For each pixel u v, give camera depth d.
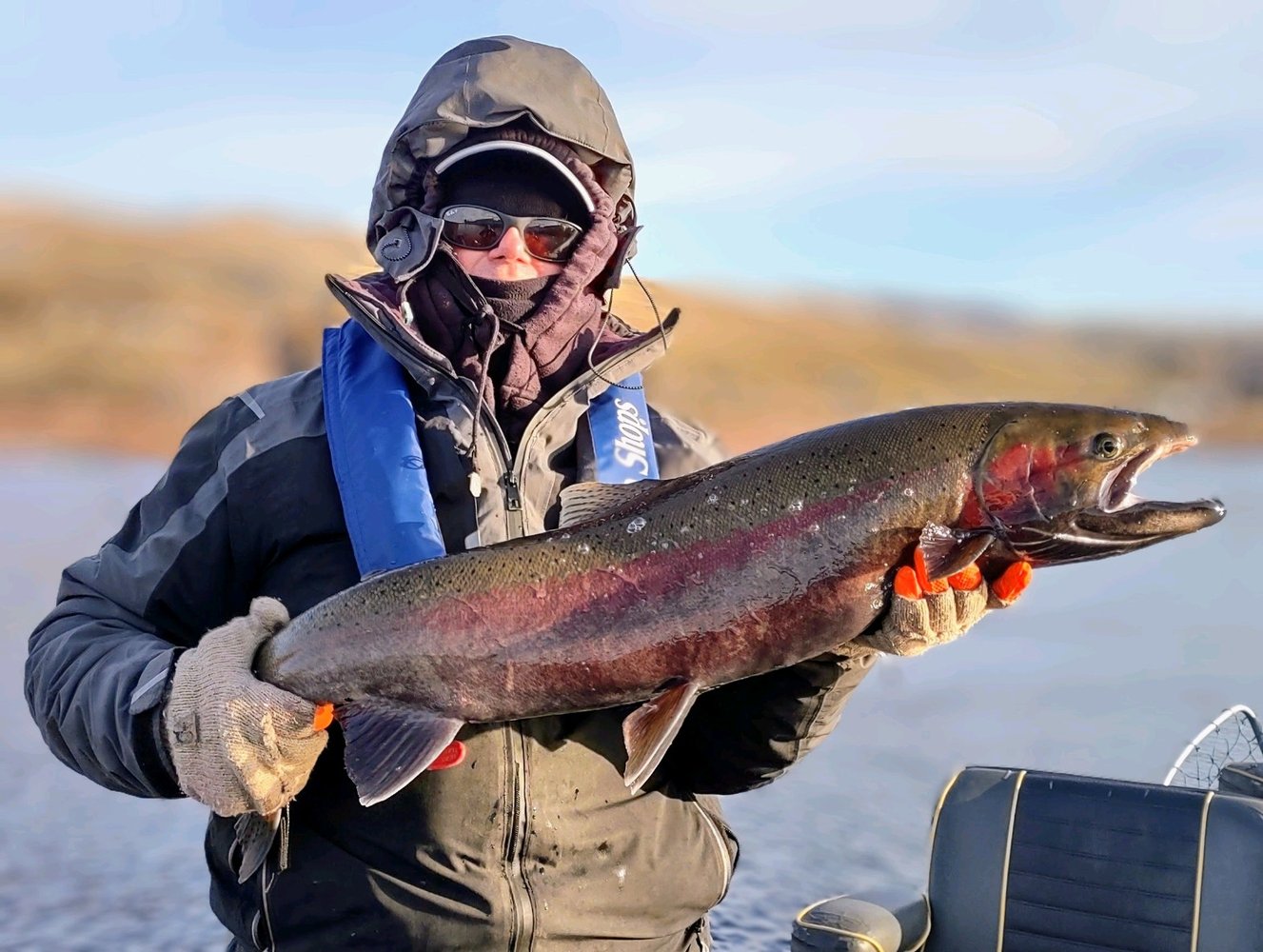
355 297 1.19
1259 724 1.65
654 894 1.17
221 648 1.07
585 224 1.31
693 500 1.12
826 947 1.43
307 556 1.18
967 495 1.08
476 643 1.09
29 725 3.13
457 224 1.26
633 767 1.07
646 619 1.09
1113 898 1.41
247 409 1.23
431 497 1.18
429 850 1.09
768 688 1.16
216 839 1.18
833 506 1.09
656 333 1.29
